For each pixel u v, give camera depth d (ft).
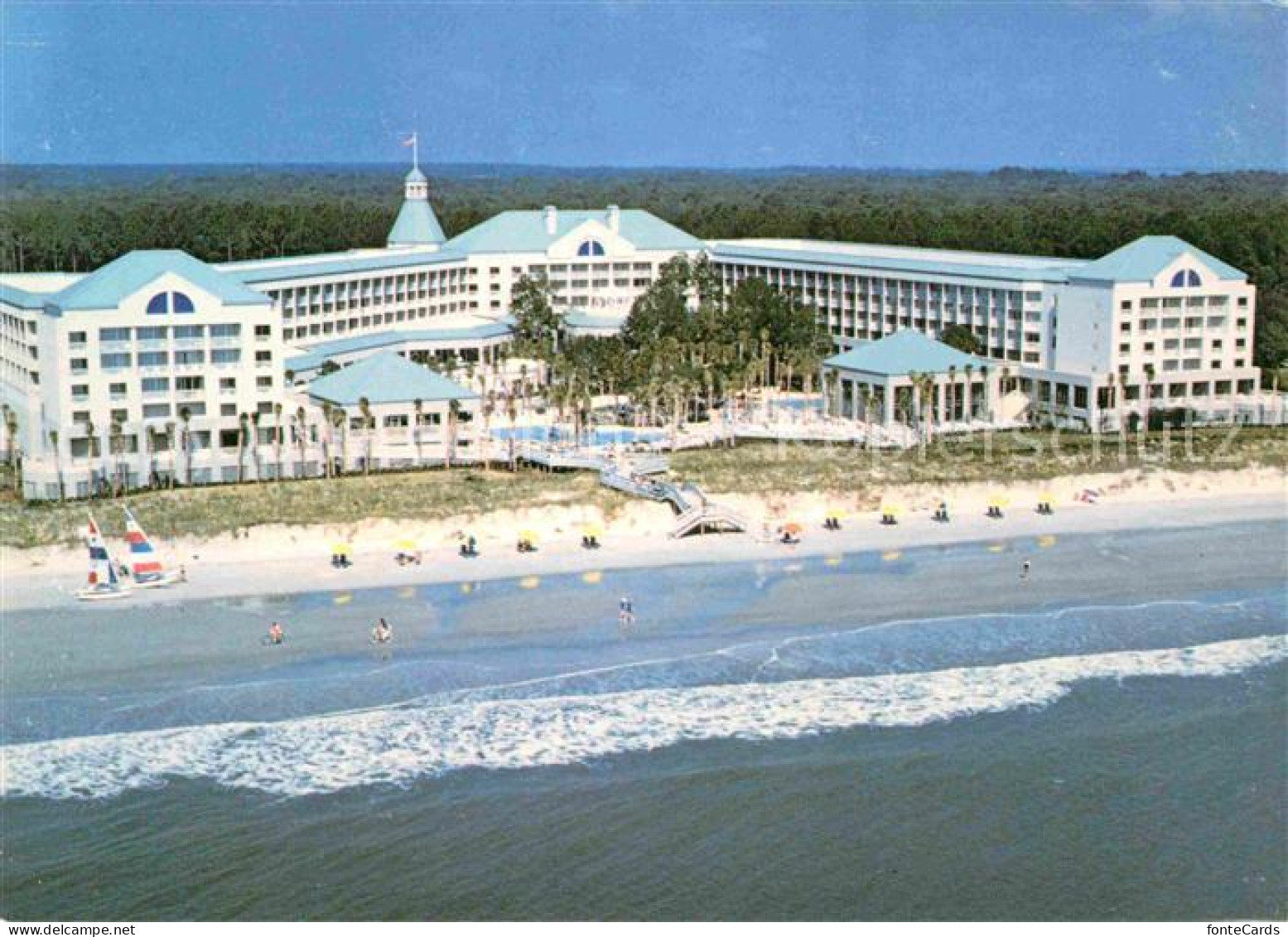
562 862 362.12
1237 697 463.42
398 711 443.32
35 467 648.79
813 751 422.00
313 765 409.69
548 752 418.92
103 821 377.71
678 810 387.75
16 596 532.73
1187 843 375.45
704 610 533.55
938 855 368.68
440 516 611.06
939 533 643.04
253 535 587.27
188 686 457.27
